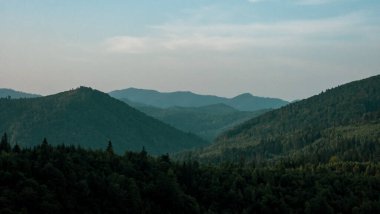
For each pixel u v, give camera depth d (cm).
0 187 15000
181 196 18562
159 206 17988
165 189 18325
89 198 16438
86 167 18088
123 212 16875
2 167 16012
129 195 17275
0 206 14338
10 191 14900
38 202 15038
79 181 16575
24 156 17275
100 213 16350
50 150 18300
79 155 18912
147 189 18300
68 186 16338
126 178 17988
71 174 16700
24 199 14875
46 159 17262
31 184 15312
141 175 19400
